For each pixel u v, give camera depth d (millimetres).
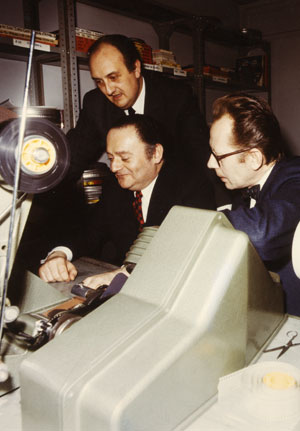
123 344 559
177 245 676
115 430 477
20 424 603
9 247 579
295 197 1112
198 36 3182
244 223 1062
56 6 2625
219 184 1951
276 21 4230
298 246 705
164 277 647
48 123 609
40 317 749
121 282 790
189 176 1896
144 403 504
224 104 1171
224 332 631
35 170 607
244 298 673
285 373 614
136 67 1905
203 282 623
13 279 886
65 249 1544
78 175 2201
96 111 2053
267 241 1033
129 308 626
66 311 726
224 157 1184
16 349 706
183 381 563
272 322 820
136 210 1835
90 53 1843
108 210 1892
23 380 551
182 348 557
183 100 2111
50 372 529
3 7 2357
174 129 2105
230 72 3688
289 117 4297
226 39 4047
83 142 2131
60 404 505
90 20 2896
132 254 899
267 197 1206
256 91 4254
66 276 1275
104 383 505
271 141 1173
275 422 555
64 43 2240
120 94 1854
